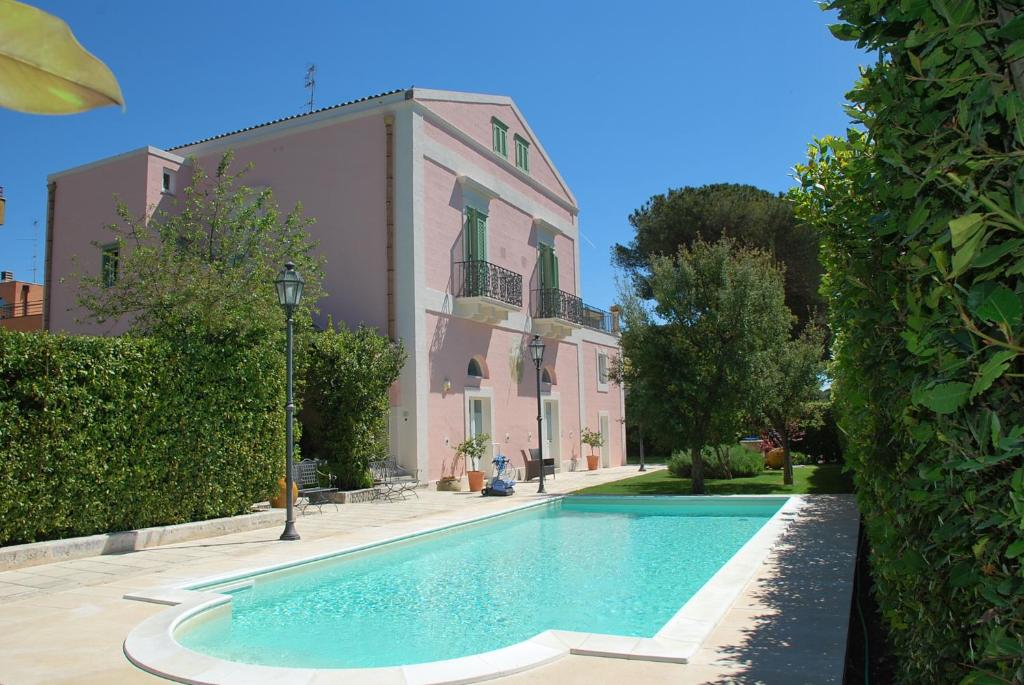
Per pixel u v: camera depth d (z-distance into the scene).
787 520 9.55
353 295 16.36
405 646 5.32
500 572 8.09
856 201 3.85
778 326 14.71
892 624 2.84
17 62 0.72
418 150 16.33
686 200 29.23
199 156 18.45
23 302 24.50
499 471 17.00
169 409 9.16
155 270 11.78
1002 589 1.61
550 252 22.67
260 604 6.63
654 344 14.71
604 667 4.04
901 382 2.28
